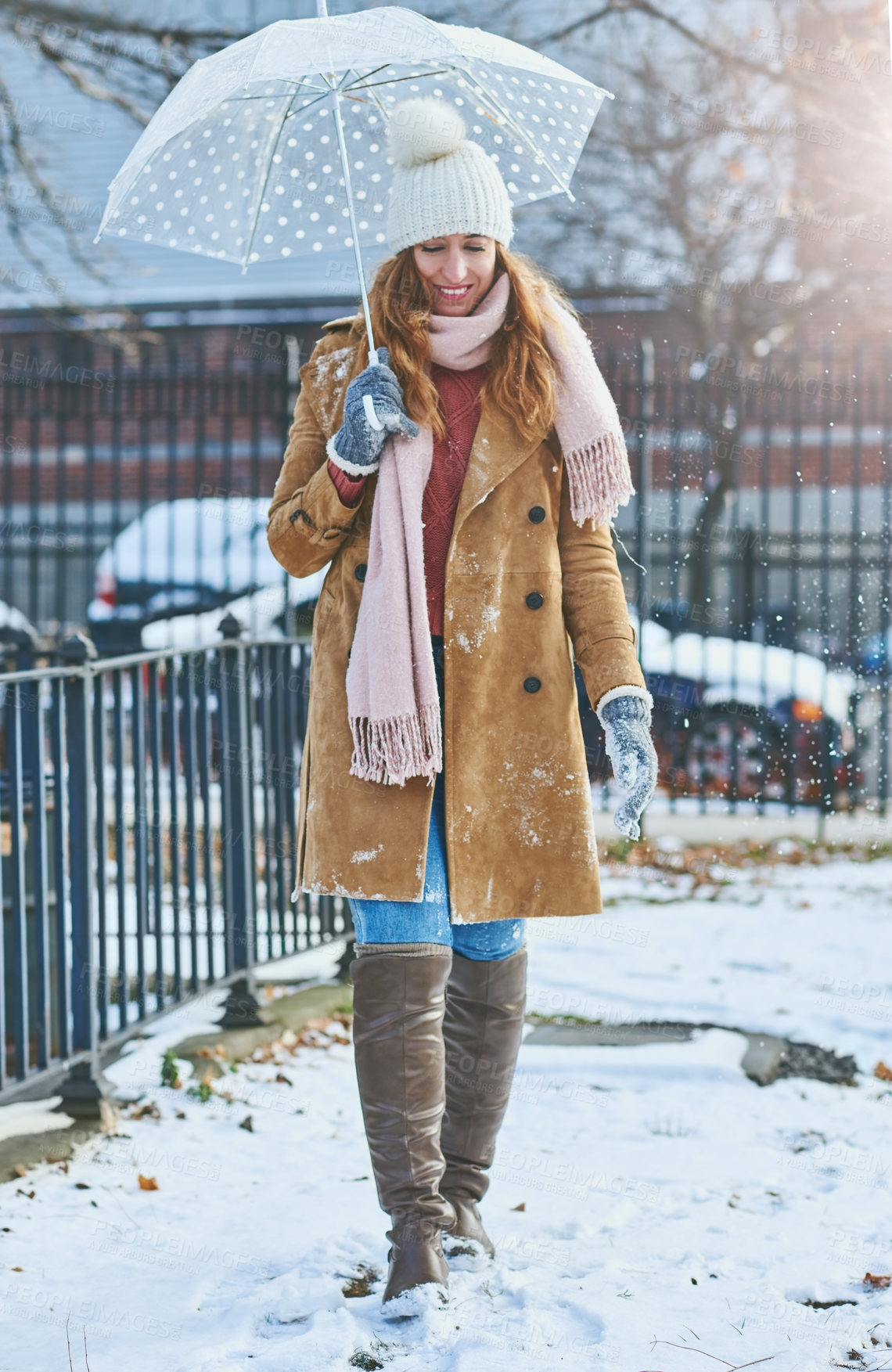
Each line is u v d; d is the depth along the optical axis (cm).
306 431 324
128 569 1502
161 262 2333
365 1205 366
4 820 543
